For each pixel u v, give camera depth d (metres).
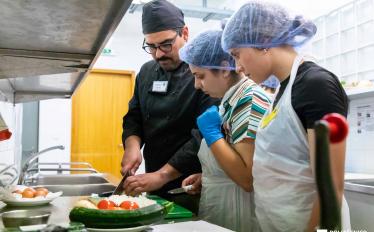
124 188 1.33
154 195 1.55
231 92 1.31
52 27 0.95
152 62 1.88
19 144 3.31
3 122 1.51
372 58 2.53
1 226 0.88
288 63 1.03
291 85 0.94
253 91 1.21
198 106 1.60
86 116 4.89
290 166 0.95
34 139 4.55
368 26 2.56
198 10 4.22
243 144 1.15
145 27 1.58
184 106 1.62
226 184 1.29
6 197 1.19
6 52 1.21
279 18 1.00
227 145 1.18
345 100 0.88
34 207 1.21
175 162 1.39
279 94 1.07
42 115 4.58
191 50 1.34
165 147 1.67
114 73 5.01
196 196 1.50
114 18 0.89
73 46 1.16
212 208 1.30
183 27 1.65
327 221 0.30
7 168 1.76
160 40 1.57
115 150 5.02
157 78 1.75
